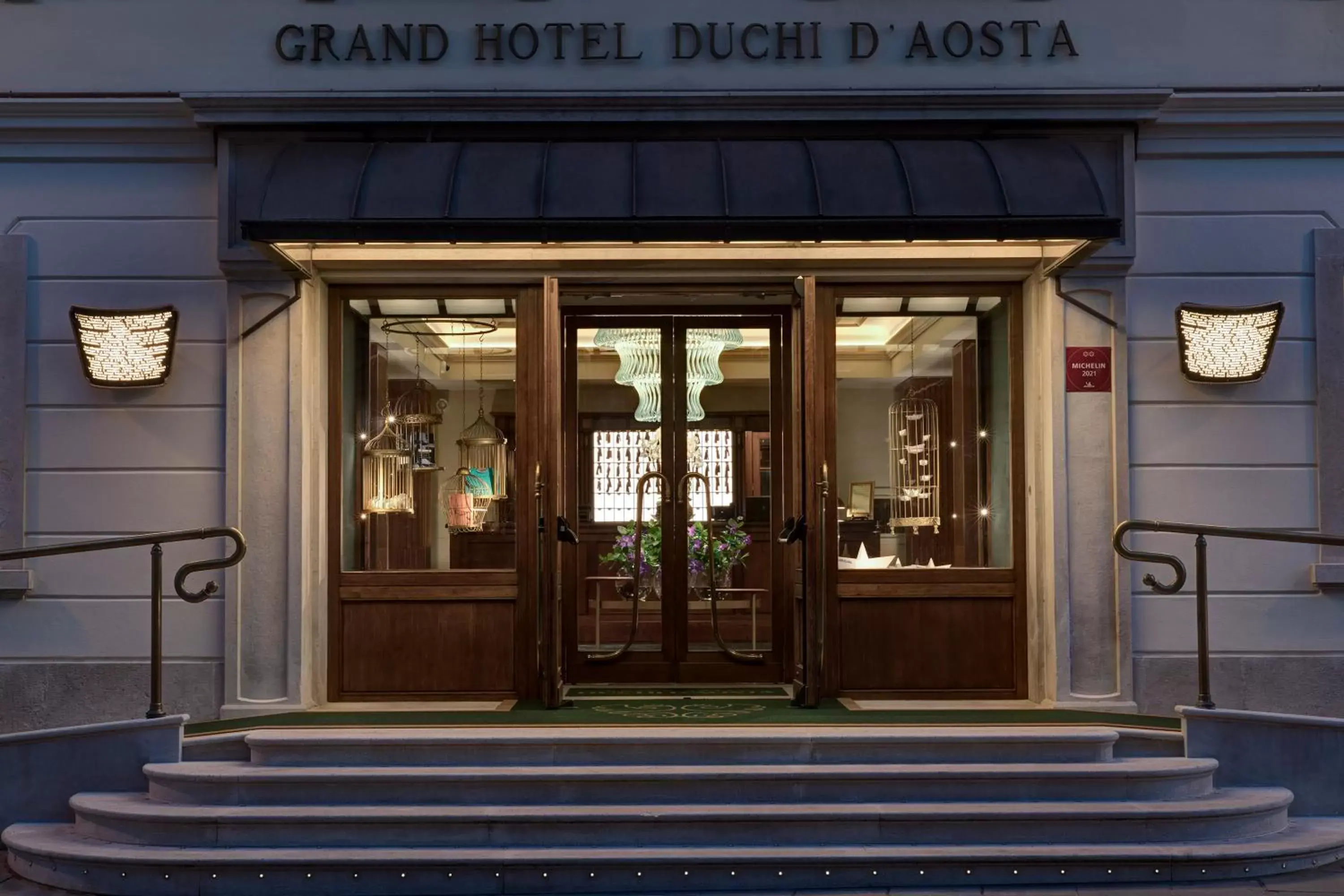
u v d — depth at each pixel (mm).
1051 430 7066
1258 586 7105
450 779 5633
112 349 6996
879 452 7387
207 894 5309
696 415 7977
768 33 7172
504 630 7309
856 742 5844
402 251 7023
